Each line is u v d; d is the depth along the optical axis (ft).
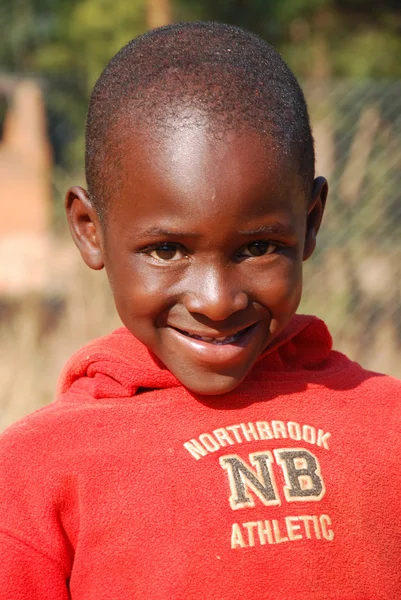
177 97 5.79
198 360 5.96
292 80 6.34
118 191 5.93
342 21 37.47
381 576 6.23
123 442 6.28
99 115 6.15
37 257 20.57
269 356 6.95
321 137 24.48
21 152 24.52
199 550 5.97
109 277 6.28
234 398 6.56
